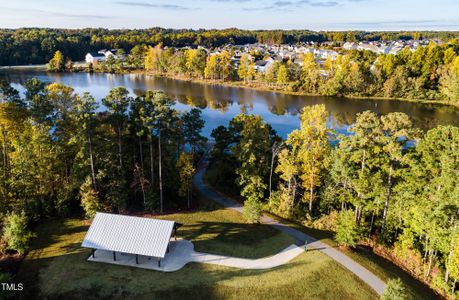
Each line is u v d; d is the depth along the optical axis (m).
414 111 130.50
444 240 41.34
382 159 48.31
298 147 62.19
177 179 59.78
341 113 129.00
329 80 160.00
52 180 55.19
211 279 38.62
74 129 55.06
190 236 48.19
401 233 51.97
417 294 39.16
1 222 48.31
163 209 57.59
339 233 46.66
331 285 38.50
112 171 55.06
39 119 55.03
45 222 51.28
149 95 54.62
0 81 52.97
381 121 48.75
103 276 38.59
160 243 40.97
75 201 55.91
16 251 43.38
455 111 130.25
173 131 56.75
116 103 52.59
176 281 38.03
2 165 53.09
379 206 50.72
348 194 52.81
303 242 47.59
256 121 58.69
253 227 51.88
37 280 37.91
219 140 67.81
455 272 39.81
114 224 42.53
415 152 48.09
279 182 61.38
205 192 64.31
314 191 61.50
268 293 36.84
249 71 183.50
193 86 180.12
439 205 40.84
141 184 55.97
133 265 40.66
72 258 41.91
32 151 53.88
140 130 54.81
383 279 40.28
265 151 60.56
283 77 169.75
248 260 42.72
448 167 42.47
